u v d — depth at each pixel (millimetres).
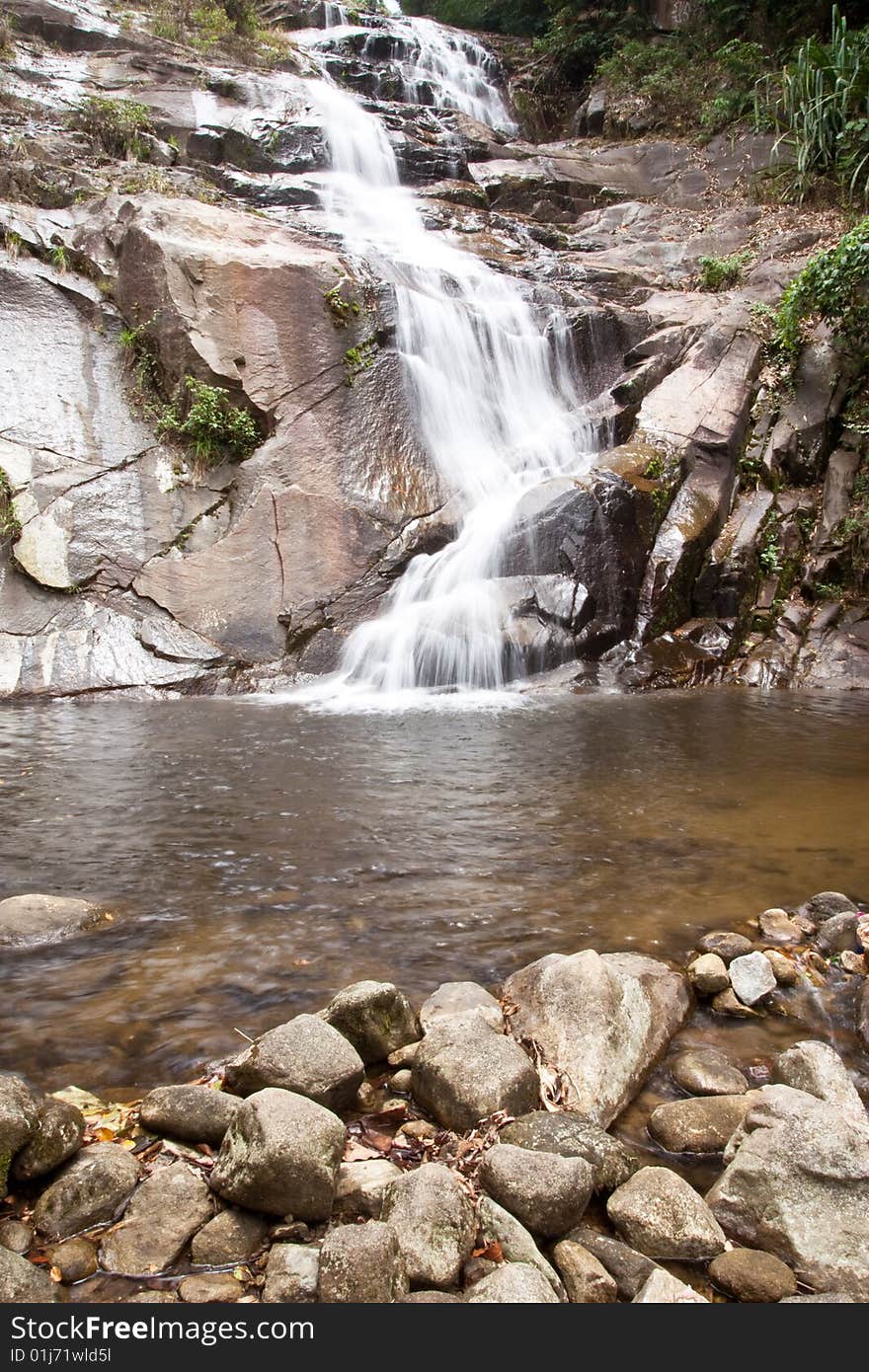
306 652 8375
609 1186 1996
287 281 9914
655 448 10180
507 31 23406
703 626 9578
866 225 10836
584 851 3980
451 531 9562
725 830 4289
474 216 15523
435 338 10836
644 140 18828
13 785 4895
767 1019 2775
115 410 9422
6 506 8188
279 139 14875
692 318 12594
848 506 10656
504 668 8414
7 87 13055
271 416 9430
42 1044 2404
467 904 3383
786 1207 1872
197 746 5859
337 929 3146
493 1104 2135
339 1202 1899
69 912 3133
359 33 19547
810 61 15562
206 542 8789
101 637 7922
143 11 16891
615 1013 2480
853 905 3375
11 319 9477
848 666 9273
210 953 2938
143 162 13250
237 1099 2129
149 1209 1841
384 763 5500
